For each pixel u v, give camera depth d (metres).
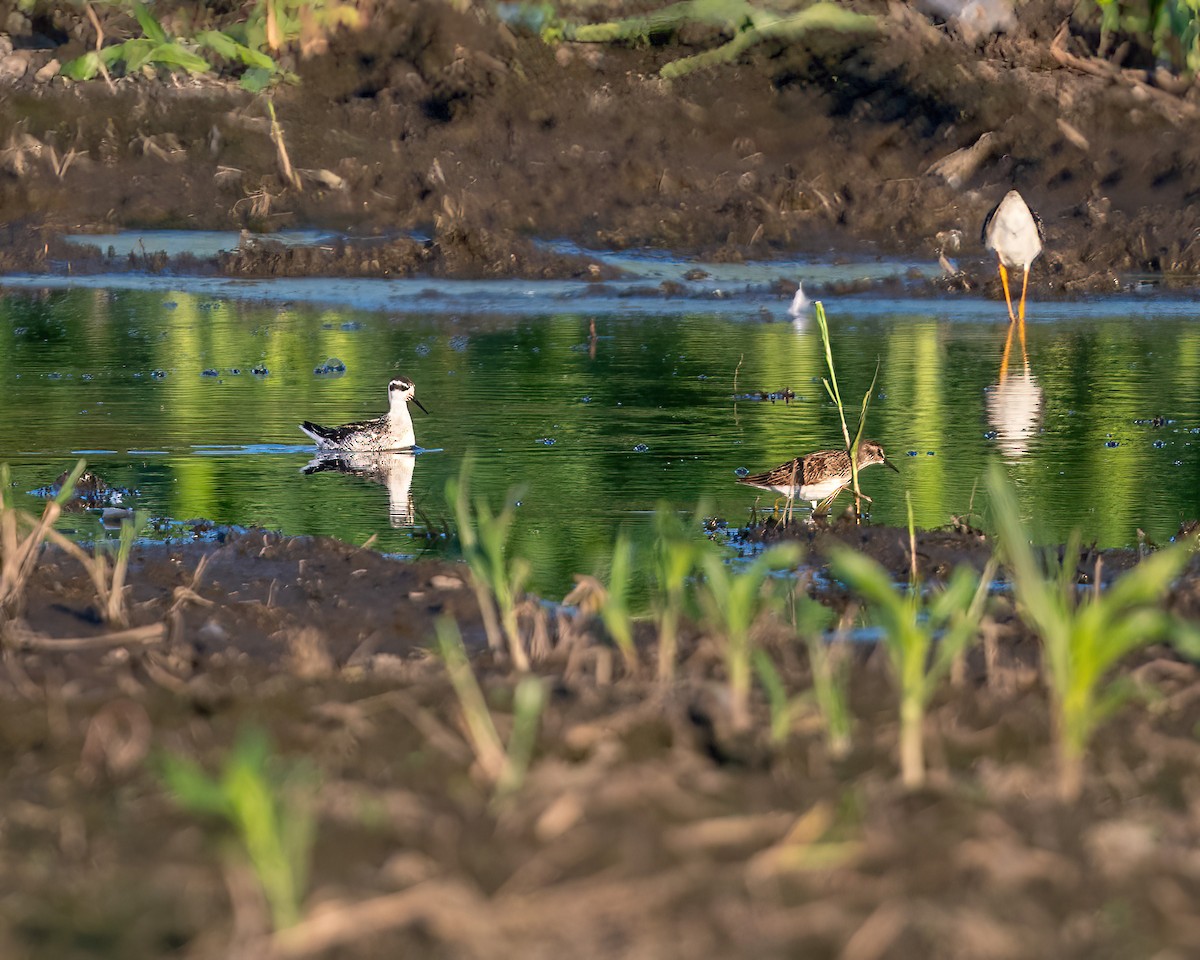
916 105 35.44
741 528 12.96
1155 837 5.70
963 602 8.77
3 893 5.31
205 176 34.25
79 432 17.36
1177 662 8.13
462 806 6.00
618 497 14.41
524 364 21.81
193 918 5.12
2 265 30.22
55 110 35.41
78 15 39.41
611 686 7.72
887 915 5.05
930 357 22.23
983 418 18.09
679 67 36.84
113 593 9.50
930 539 12.20
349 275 29.92
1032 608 6.65
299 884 5.27
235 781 5.06
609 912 5.13
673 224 31.78
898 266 30.11
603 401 19.22
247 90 36.47
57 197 33.25
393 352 22.78
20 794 6.22
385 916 5.07
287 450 16.59
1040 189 33.06
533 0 38.94
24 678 7.96
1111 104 34.81
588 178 33.62
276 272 29.98
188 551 11.80
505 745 6.71
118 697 7.56
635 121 35.66
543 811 5.90
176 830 5.84
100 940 4.99
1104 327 25.05
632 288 28.17
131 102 35.72
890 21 37.38
